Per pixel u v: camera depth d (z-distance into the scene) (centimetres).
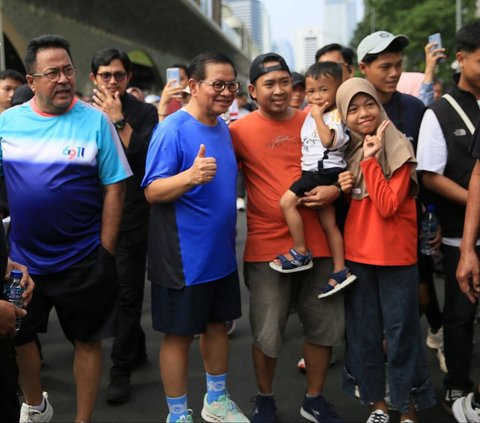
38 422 318
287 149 316
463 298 322
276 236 314
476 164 295
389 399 317
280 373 407
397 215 295
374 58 348
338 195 304
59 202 289
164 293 304
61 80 282
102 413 353
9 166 290
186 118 303
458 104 322
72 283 298
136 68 3747
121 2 2180
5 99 472
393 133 296
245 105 1170
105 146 300
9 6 1509
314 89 320
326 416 325
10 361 215
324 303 315
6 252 216
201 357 436
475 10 2739
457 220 322
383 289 301
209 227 300
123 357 372
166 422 329
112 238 307
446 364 335
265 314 315
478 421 305
